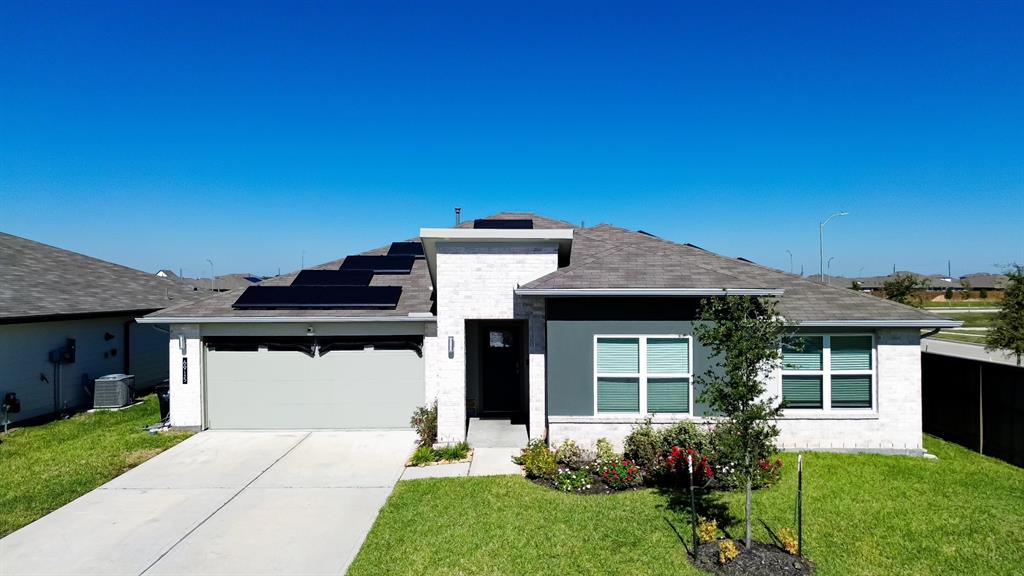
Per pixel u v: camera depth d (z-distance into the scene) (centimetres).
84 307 1579
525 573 607
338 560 656
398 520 752
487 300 1134
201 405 1256
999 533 696
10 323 1302
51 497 861
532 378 1124
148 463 1029
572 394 1028
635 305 1027
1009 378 1014
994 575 596
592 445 1021
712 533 664
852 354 1080
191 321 1230
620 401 1034
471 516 760
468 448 1098
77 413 1469
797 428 1067
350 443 1155
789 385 1078
